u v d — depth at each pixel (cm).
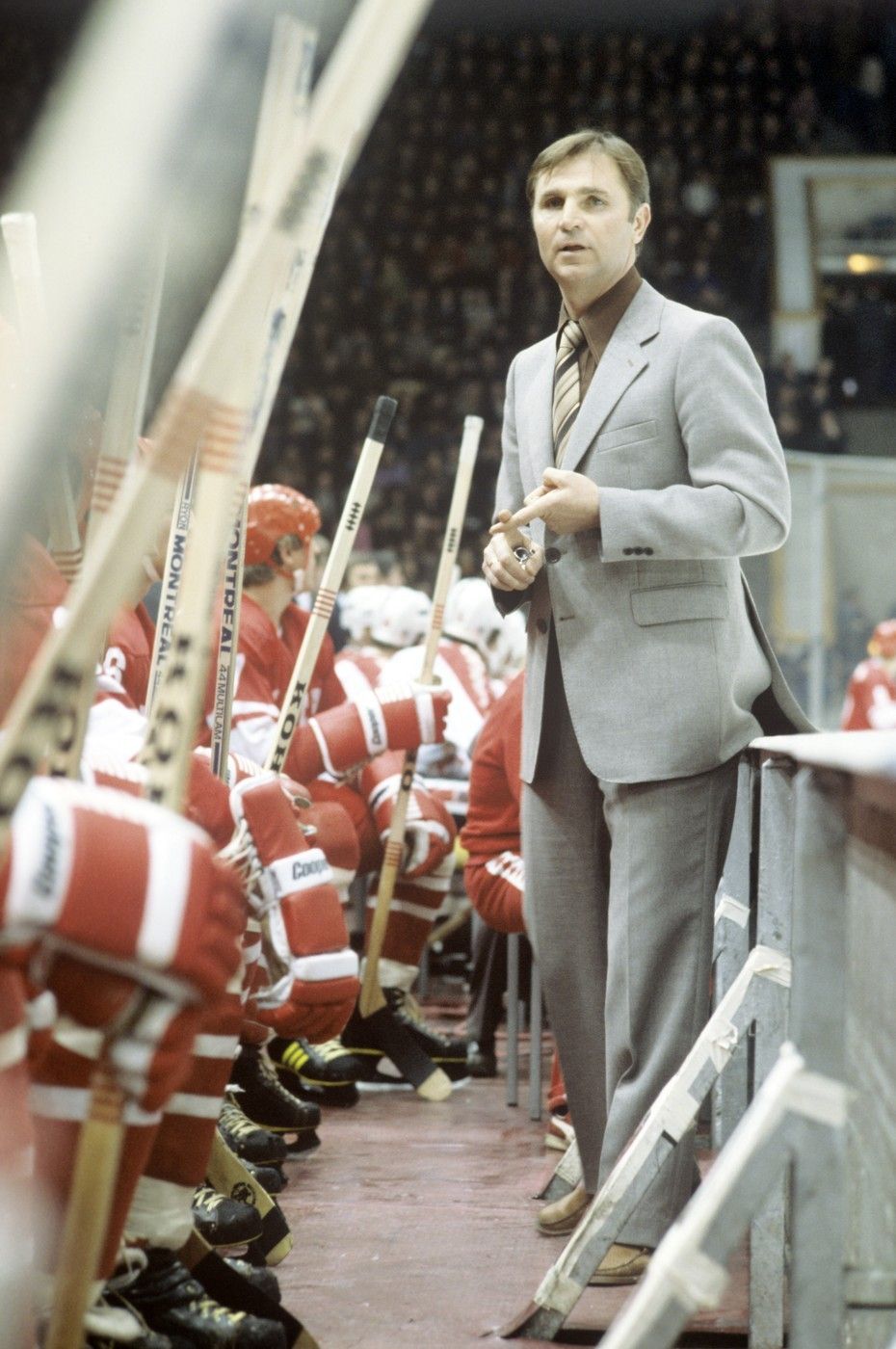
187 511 393
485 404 3200
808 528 2289
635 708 478
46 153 148
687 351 484
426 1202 582
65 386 159
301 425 3108
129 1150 282
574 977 512
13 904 201
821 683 2292
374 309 3375
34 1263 294
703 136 3638
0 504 161
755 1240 400
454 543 768
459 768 1086
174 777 237
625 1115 470
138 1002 212
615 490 468
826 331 3297
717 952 535
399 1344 406
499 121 3700
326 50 2069
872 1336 254
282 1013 397
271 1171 581
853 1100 274
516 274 3450
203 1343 350
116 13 143
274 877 396
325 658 792
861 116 3734
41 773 278
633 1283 459
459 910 1139
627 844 479
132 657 484
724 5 3766
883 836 236
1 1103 239
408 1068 827
